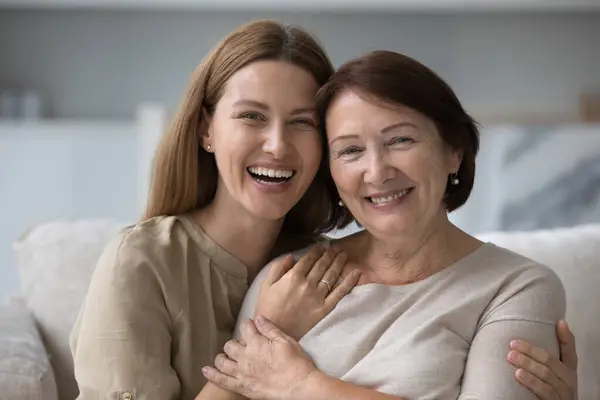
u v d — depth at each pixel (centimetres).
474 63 393
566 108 392
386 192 135
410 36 392
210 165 161
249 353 138
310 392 130
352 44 392
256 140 145
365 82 132
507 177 335
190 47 395
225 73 147
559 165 333
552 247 188
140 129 346
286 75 144
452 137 137
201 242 154
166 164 157
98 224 201
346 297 142
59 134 352
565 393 131
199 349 150
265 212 148
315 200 165
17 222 353
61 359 187
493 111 379
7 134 352
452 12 390
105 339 142
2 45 393
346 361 136
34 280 194
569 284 183
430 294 138
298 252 156
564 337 135
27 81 395
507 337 131
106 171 353
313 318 142
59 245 195
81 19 394
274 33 147
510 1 364
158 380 142
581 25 391
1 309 191
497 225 335
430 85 133
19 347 169
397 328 136
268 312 143
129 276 145
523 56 392
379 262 147
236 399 139
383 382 130
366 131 134
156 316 146
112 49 395
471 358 131
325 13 390
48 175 353
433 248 142
